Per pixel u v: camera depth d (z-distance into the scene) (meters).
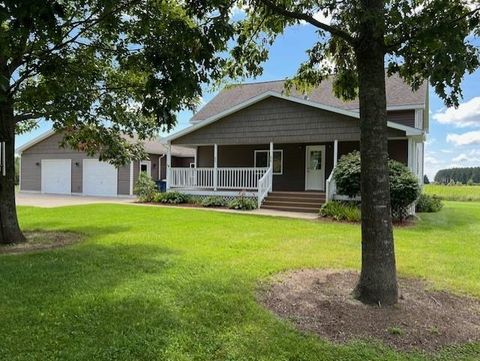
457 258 6.72
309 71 6.08
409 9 3.77
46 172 26.31
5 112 7.56
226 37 4.06
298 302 4.30
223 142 17.19
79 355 3.05
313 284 4.98
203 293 4.48
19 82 7.14
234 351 3.17
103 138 9.18
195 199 16.73
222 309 4.01
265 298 4.43
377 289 4.22
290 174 17.80
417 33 4.08
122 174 23.25
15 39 5.84
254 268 5.66
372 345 3.32
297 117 15.70
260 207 15.38
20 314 3.81
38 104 7.27
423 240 8.64
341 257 6.51
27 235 8.59
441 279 5.38
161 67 3.88
